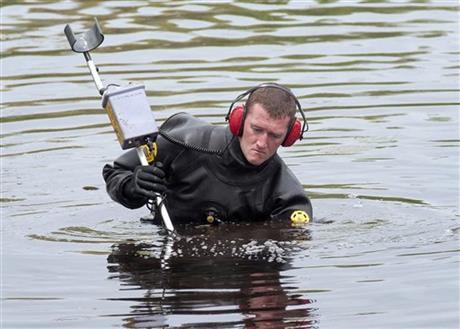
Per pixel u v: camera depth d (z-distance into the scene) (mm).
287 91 16109
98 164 20094
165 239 16062
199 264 14984
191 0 32969
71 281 14516
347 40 28547
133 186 16016
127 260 15250
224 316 13234
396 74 25594
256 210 16766
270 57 26984
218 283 14281
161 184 16000
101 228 16781
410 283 14234
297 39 28609
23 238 16312
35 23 30281
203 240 15953
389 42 28328
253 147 16078
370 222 16812
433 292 13945
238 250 15477
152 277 14562
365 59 26812
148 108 15906
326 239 15930
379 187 18750
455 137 21406
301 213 16703
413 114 22891
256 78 25141
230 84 24672
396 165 19859
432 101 23719
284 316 13227
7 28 29734
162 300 13781
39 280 14586
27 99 23953
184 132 16781
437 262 14969
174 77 25250
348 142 21203
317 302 13648
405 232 16297
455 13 31312
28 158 20391
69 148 20969
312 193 18469
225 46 27922
